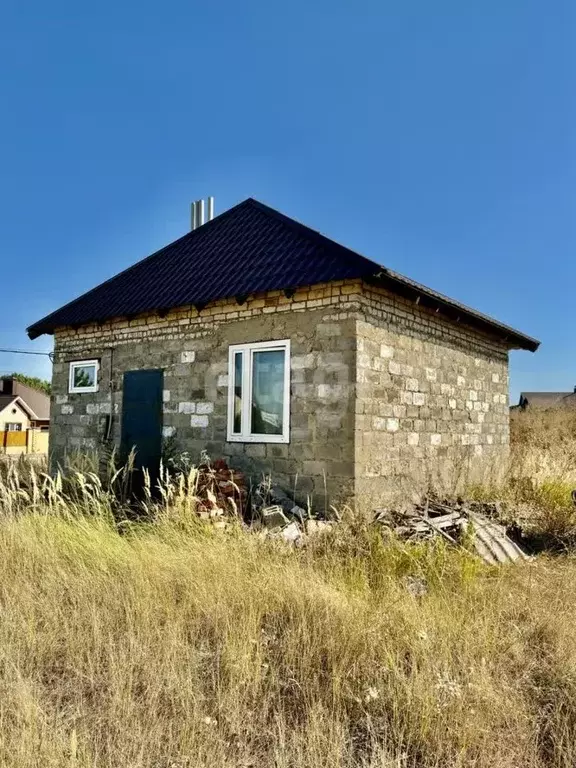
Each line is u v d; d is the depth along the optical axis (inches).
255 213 416.2
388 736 114.3
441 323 383.2
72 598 177.5
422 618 157.8
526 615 170.2
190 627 160.6
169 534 230.8
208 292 344.8
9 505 258.4
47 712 122.8
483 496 375.9
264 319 332.8
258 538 222.2
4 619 162.2
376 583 192.4
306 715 121.6
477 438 430.3
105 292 452.4
